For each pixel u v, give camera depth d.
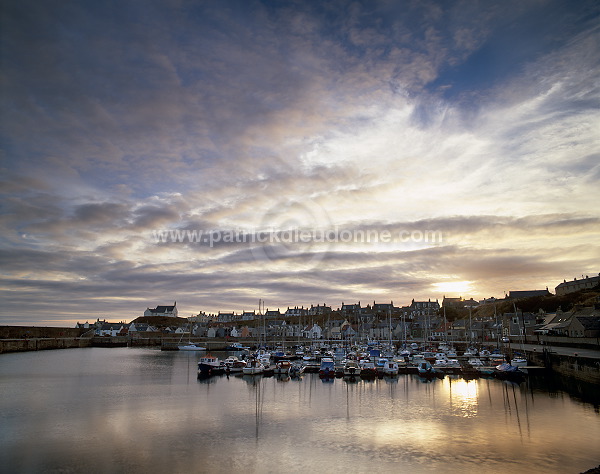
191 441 32.44
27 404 46.22
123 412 42.38
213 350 148.12
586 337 85.06
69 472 26.23
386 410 43.34
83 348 158.25
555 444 31.58
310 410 43.47
